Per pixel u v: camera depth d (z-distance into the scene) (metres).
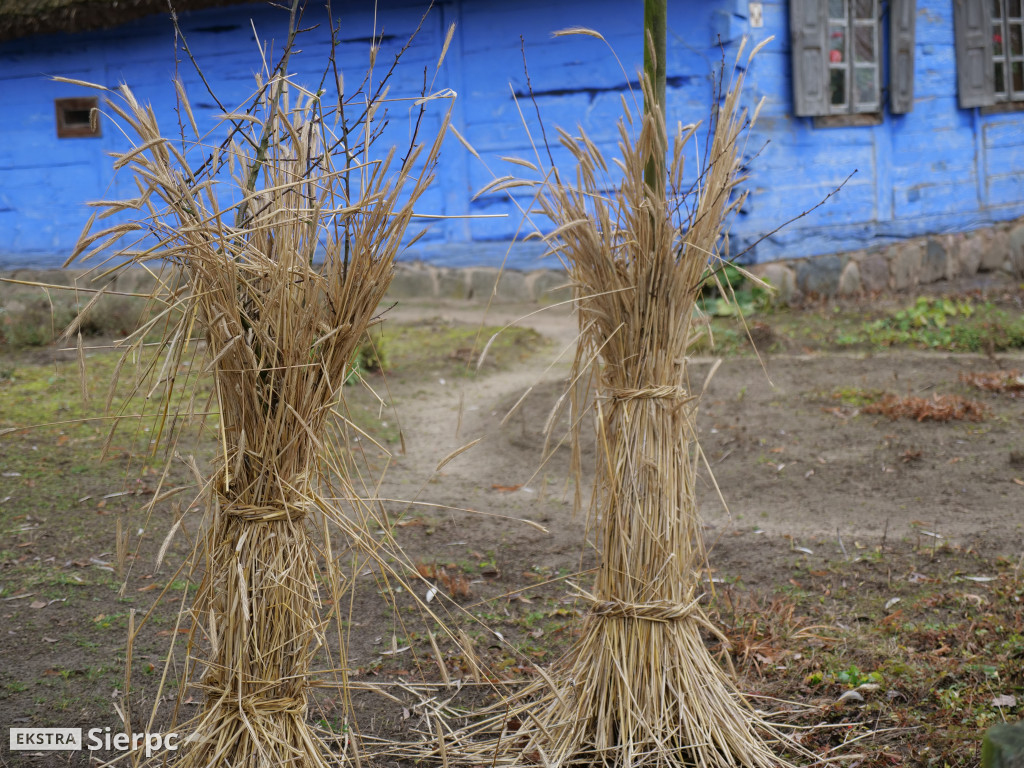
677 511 2.82
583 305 2.82
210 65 11.14
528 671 3.44
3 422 6.36
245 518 2.31
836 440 6.18
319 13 10.74
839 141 10.80
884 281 11.31
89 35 11.48
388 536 2.60
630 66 9.89
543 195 2.84
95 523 4.86
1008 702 3.04
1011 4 12.44
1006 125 12.60
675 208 2.73
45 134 11.79
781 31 10.12
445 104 10.70
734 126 2.79
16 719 3.17
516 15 10.29
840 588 4.12
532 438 6.47
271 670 2.34
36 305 9.64
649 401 2.78
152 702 3.29
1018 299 10.60
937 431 6.25
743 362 8.17
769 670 3.41
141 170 2.04
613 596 2.82
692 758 2.73
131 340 2.33
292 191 2.32
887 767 2.79
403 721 3.18
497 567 4.48
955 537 4.61
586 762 2.77
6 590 4.13
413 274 11.20
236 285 2.20
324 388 2.39
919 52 11.55
